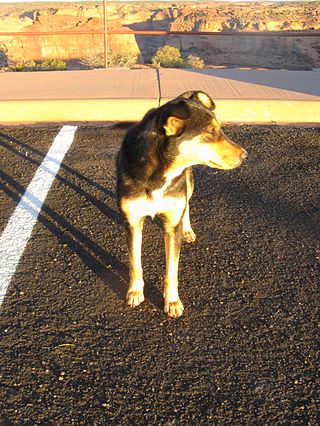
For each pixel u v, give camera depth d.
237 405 1.38
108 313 1.75
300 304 1.81
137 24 44.44
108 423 1.31
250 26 37.38
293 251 2.15
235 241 2.22
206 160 1.71
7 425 1.30
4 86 4.59
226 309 1.78
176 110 1.58
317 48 33.94
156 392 1.41
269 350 1.58
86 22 38.47
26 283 1.90
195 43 36.81
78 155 3.15
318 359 1.55
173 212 1.69
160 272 2.02
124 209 1.70
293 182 2.82
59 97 4.04
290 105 3.90
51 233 2.27
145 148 1.61
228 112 3.89
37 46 30.94
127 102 3.92
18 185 2.74
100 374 1.48
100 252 2.13
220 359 1.54
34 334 1.63
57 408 1.36
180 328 1.68
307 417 1.35
